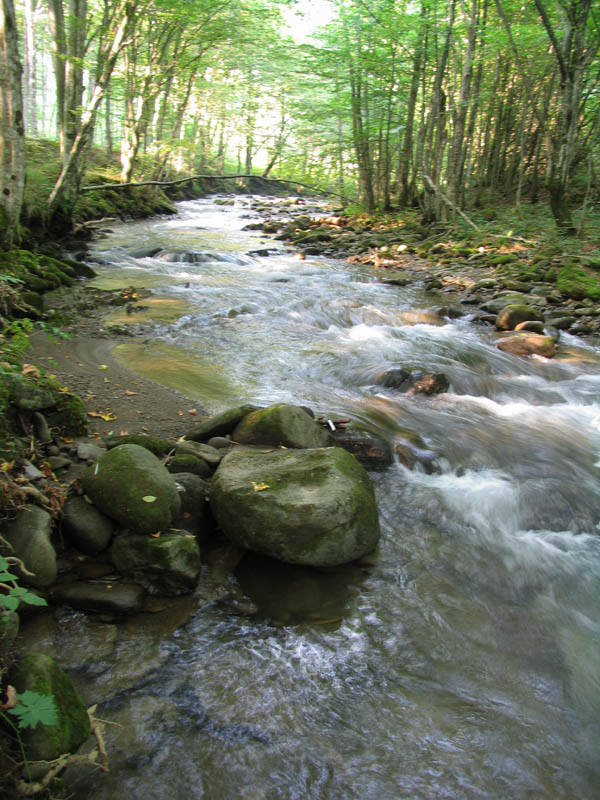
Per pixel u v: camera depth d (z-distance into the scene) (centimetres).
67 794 243
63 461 434
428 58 2256
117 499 375
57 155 2108
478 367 816
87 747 261
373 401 661
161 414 562
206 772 257
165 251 1490
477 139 3166
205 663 313
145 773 254
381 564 401
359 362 775
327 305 1076
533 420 659
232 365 730
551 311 1102
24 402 450
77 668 301
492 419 649
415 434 585
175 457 455
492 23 2117
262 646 328
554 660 333
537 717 296
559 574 411
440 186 2169
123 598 340
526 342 898
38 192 1417
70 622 329
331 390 685
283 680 306
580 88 1756
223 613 350
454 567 406
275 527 383
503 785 261
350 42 2372
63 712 252
